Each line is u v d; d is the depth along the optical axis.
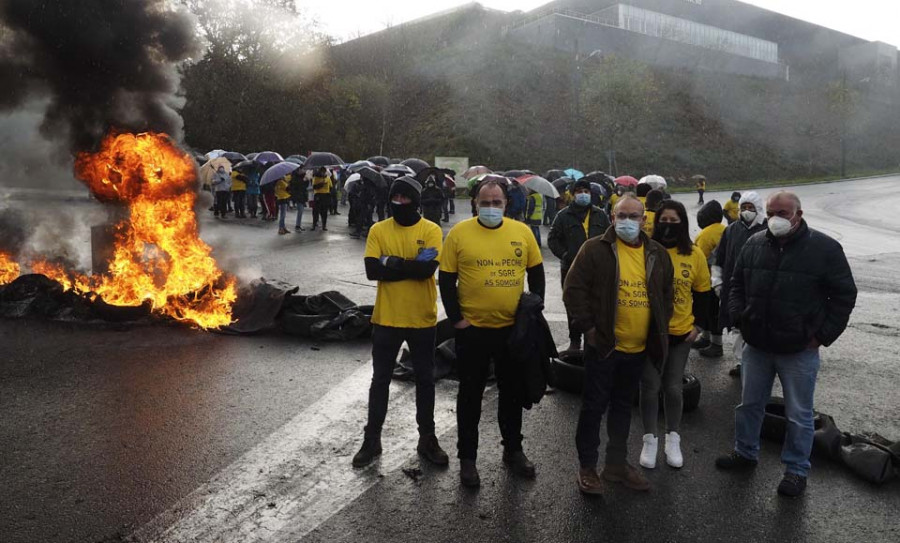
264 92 37.25
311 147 39.41
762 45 77.44
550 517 3.42
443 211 19.64
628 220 3.64
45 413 4.65
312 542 3.15
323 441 4.32
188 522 3.30
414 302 3.99
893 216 26.05
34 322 7.14
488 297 3.70
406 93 51.50
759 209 5.62
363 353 6.38
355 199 15.66
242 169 18.80
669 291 3.77
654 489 3.76
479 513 3.44
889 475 3.86
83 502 3.46
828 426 4.24
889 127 70.50
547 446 4.33
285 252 13.09
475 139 44.38
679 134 52.84
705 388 5.68
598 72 47.25
